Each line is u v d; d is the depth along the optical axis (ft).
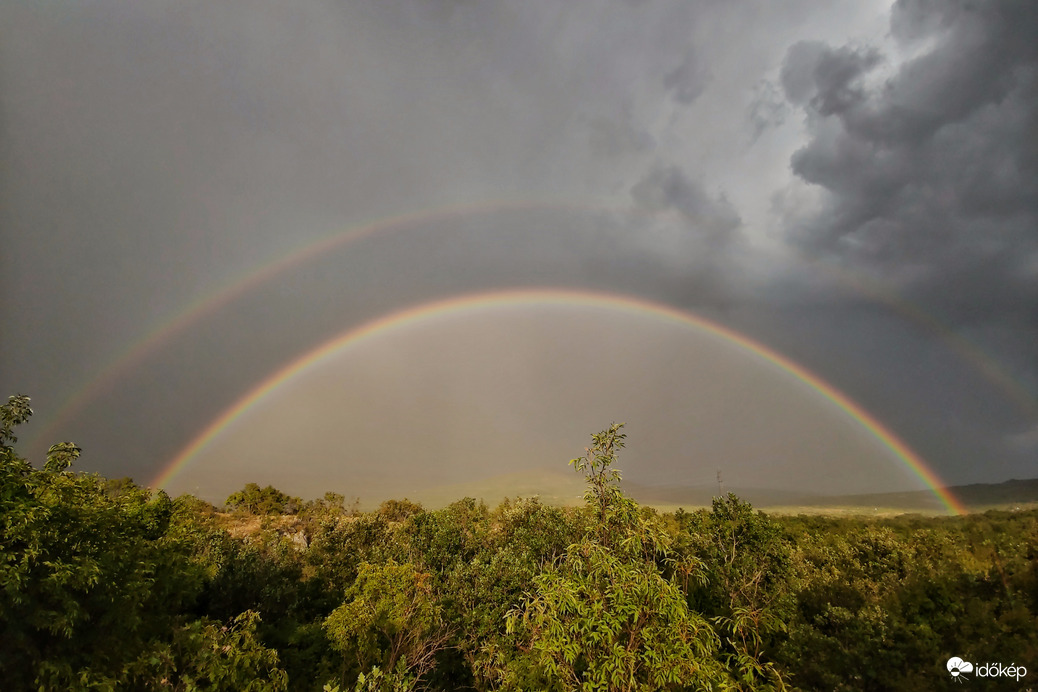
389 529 129.29
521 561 75.05
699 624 29.55
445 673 70.33
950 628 50.42
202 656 46.93
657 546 33.42
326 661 67.36
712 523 73.92
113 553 43.42
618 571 30.32
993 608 51.29
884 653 46.47
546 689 39.22
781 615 53.98
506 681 46.34
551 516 83.46
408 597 62.90
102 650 41.09
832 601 58.18
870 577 76.02
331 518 135.44
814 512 280.51
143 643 44.34
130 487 64.64
